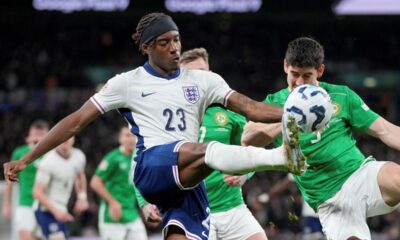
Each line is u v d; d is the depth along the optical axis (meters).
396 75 78.88
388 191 15.52
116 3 73.88
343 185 16.11
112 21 85.94
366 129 16.38
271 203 45.66
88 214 47.62
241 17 82.44
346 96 16.39
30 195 33.06
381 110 70.88
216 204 19.17
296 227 44.03
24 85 76.94
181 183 13.56
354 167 16.14
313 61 15.41
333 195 16.20
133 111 14.27
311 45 15.55
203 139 18.91
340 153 16.12
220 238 19.45
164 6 73.81
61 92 71.44
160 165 13.61
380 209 15.91
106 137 64.38
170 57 14.16
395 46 83.88
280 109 14.02
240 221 19.22
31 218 33.00
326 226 16.48
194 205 14.45
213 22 84.62
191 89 14.29
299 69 15.46
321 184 16.30
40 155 14.22
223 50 81.56
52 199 31.70
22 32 85.06
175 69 14.34
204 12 79.38
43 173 30.88
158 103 14.13
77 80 78.56
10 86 76.62
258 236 19.12
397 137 16.05
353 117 16.39
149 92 14.20
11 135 65.50
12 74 77.81
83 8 74.25
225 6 73.69
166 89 14.22
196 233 14.23
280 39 83.75
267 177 52.56
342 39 84.19
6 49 82.31
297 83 15.60
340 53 83.06
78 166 32.19
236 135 19.39
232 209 19.25
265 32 84.12
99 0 74.00
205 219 14.63
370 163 16.12
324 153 16.06
